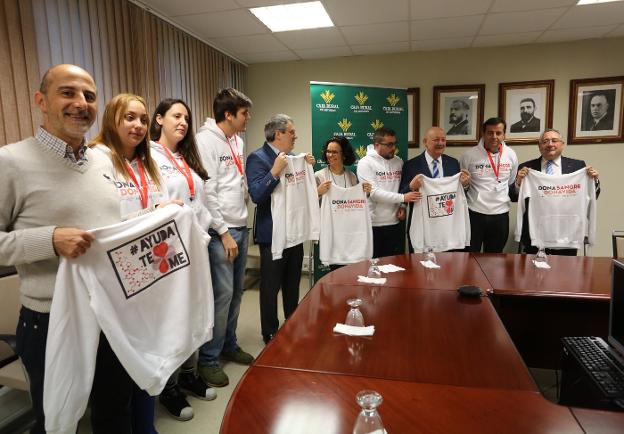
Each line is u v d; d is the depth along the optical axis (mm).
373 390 949
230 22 3391
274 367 1068
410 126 4352
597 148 4059
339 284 1840
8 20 2043
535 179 2746
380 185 2953
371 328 1316
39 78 2230
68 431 1048
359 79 4426
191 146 1995
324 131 3703
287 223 2369
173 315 1299
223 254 2139
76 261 1075
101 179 1195
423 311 1490
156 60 3176
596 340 1515
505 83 4133
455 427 808
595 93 3986
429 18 3348
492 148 3035
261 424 822
